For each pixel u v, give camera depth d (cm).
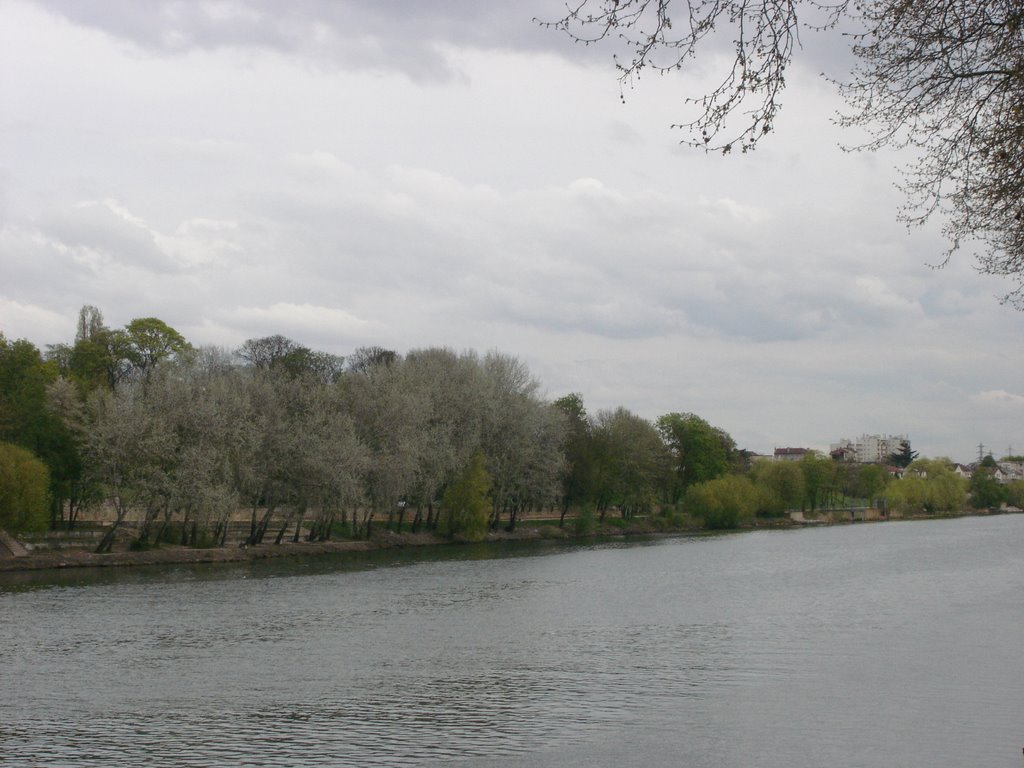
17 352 9994
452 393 11569
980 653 4394
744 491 17525
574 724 3162
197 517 8994
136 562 8462
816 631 5125
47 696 3553
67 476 9181
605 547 12019
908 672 3956
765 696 3541
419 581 7625
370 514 11312
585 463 14100
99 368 12388
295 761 2766
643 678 3884
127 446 8588
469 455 11631
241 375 10694
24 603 6025
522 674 3969
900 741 2934
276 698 3534
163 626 5184
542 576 8138
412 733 3058
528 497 12706
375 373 11188
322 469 9700
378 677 3912
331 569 8519
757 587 7400
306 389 10569
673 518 16838
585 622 5484
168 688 3691
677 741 2955
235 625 5247
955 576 8312
